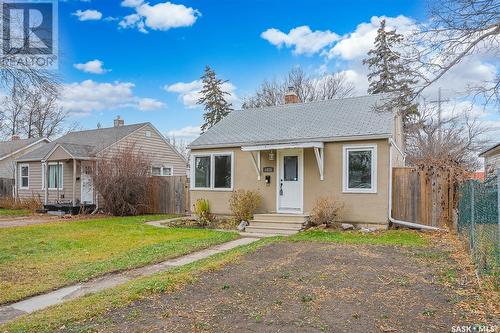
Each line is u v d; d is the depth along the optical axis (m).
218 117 39.59
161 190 19.06
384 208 12.10
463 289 5.34
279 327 4.00
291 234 11.84
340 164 12.82
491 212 6.14
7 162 27.84
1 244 10.05
